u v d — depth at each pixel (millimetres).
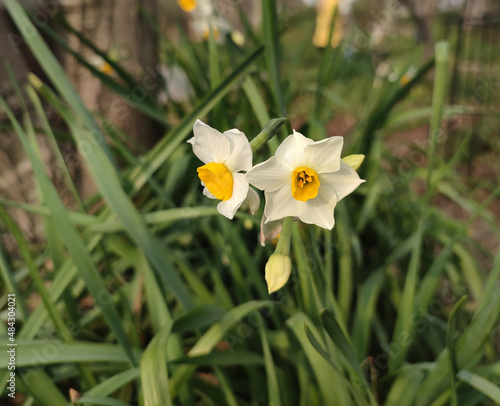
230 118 332
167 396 152
